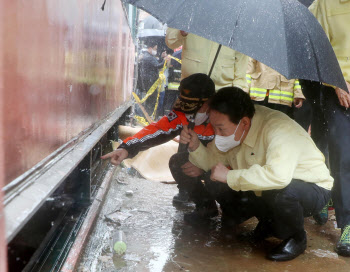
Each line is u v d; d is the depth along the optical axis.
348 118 3.18
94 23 2.64
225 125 2.58
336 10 3.19
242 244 3.00
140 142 2.94
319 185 2.72
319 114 3.86
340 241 2.99
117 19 4.05
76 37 2.06
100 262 2.44
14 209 1.15
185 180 3.34
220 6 2.06
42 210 2.52
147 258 2.60
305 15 2.30
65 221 2.66
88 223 2.65
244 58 3.57
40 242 2.34
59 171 1.63
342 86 2.38
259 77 4.44
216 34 1.99
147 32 9.89
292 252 2.76
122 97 5.25
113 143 4.55
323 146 4.01
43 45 1.48
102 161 4.11
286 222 2.69
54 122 1.69
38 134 1.47
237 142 2.70
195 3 2.09
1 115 1.00
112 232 2.94
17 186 1.26
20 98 1.26
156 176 4.61
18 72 1.23
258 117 2.65
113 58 3.83
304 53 2.16
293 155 2.51
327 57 2.33
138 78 9.86
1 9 1.03
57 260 2.12
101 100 3.12
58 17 1.68
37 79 1.43
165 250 2.76
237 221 3.27
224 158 2.96
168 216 3.47
